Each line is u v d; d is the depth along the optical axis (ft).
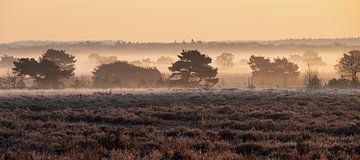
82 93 345.72
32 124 170.40
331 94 311.88
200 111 221.66
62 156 104.27
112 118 197.36
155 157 101.81
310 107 238.89
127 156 102.17
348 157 105.91
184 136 145.89
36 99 283.59
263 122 178.81
